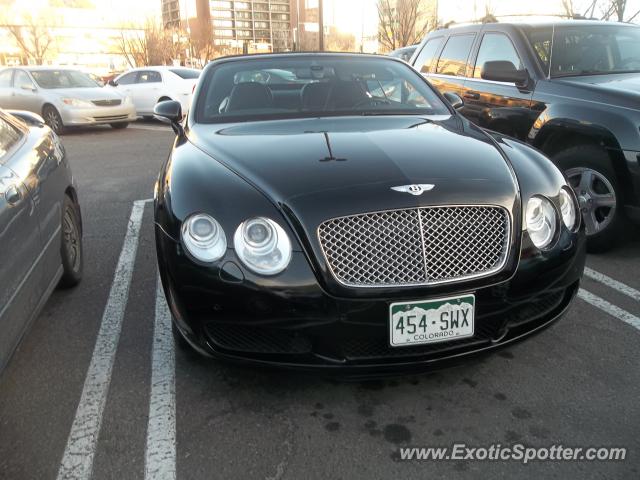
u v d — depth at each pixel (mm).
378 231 2221
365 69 3951
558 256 2459
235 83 3760
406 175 2381
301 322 2209
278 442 2297
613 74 4574
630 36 5090
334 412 2480
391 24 20672
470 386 2641
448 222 2273
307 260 2205
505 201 2369
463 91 5477
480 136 3006
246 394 2619
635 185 3770
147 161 8820
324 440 2305
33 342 3135
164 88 13648
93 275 4090
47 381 2766
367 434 2336
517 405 2494
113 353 2998
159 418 2461
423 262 2227
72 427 2418
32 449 2289
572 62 4707
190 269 2281
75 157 9391
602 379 2660
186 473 2137
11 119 3389
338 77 3842
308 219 2223
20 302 2529
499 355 2881
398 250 2221
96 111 12188
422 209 2248
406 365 2271
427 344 2266
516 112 4719
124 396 2625
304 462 2184
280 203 2287
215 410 2508
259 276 2207
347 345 2254
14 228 2527
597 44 4898
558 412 2439
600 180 4070
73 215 3879
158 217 2568
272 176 2418
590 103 4078
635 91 3949
